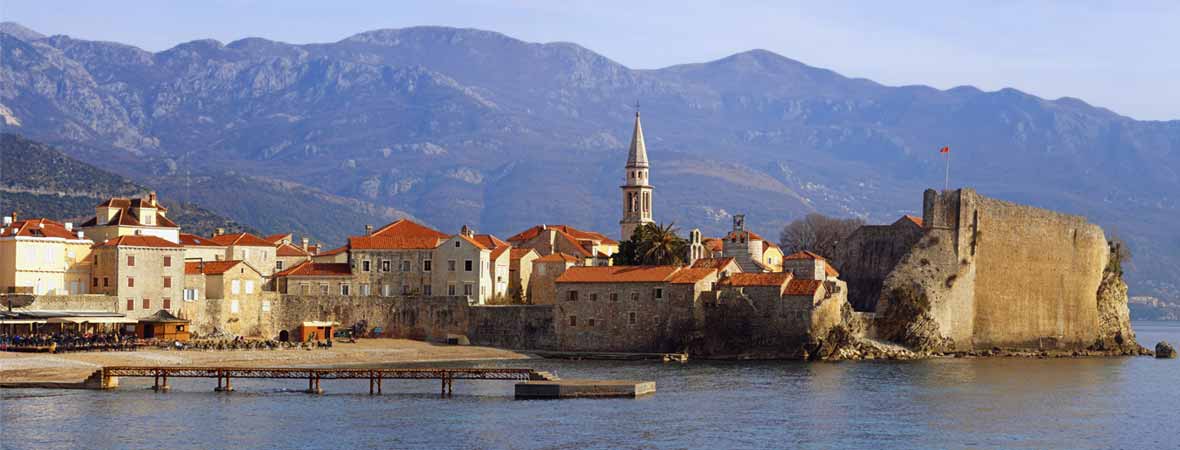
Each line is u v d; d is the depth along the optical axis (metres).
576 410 165.50
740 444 144.00
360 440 144.25
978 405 177.25
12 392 175.88
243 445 141.38
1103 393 194.50
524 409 166.25
